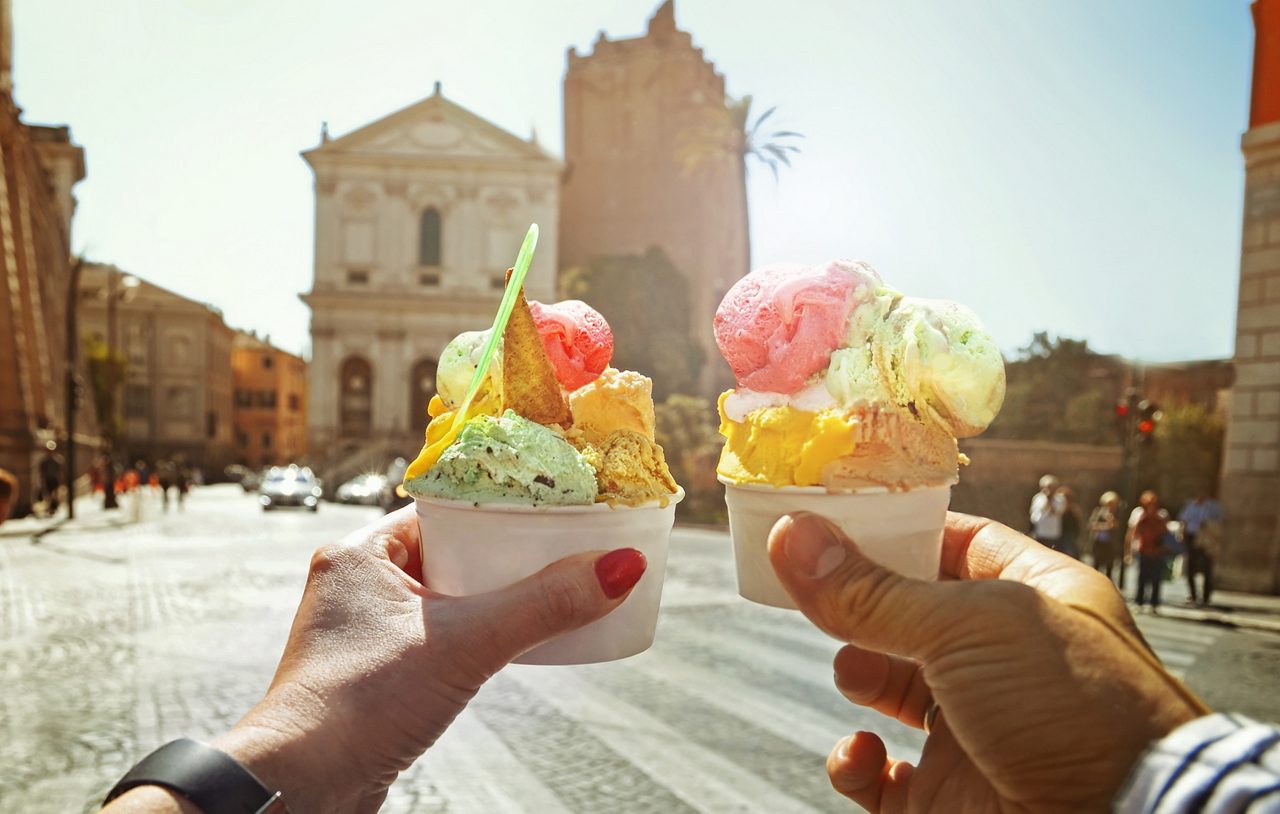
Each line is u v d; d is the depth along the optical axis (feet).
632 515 5.31
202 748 3.66
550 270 175.83
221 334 266.36
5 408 82.53
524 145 176.96
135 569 48.24
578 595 4.58
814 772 17.42
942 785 4.52
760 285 5.86
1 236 85.05
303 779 3.79
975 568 5.13
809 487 5.06
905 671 5.25
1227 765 2.59
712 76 200.75
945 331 5.20
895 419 5.19
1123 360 100.48
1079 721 3.16
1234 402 49.08
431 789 16.47
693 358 154.10
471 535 5.23
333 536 70.54
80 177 190.70
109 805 3.45
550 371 5.51
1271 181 47.70
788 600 5.35
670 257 185.47
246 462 297.12
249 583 42.86
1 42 98.94
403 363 173.47
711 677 25.02
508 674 25.25
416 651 4.27
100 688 23.16
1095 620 3.45
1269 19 47.21
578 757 18.25
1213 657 30.63
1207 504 45.24
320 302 172.55
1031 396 99.55
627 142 192.03
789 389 5.53
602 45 197.36
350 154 174.70
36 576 45.11
